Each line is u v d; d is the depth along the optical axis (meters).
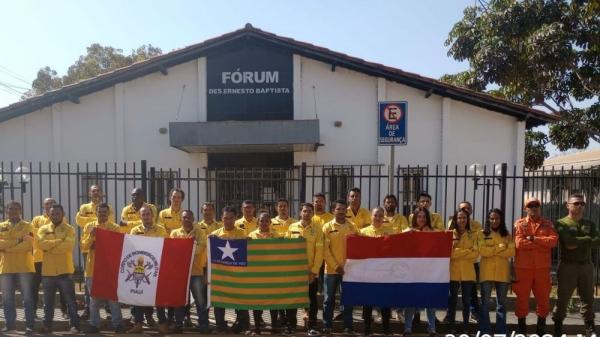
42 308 7.40
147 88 10.58
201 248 6.28
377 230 6.33
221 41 10.19
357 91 10.50
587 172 9.73
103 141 10.60
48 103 10.43
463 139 10.42
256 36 10.16
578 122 13.09
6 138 10.61
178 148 9.73
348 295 6.13
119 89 10.49
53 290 6.34
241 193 10.60
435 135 10.44
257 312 6.26
